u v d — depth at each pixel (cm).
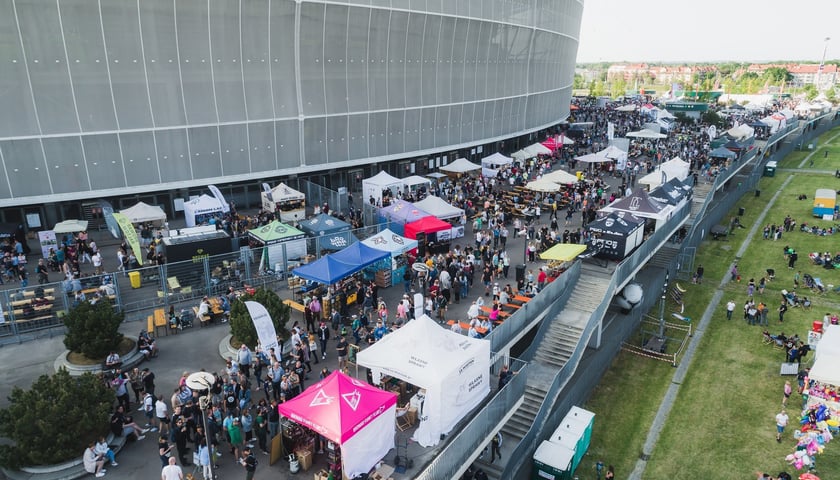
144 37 3158
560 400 2209
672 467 2078
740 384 2572
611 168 5234
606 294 2483
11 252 2742
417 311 2228
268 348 1750
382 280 2634
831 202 4731
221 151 3628
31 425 1409
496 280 2769
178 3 3166
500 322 2222
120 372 1670
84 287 2338
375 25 3997
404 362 1579
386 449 1420
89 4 2948
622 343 2881
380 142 4409
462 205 3853
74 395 1467
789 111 8888
